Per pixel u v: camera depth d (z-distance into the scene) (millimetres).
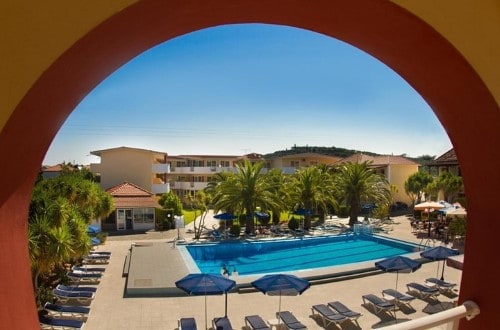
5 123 1887
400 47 2916
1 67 1873
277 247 27281
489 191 3029
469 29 2525
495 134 2811
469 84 2729
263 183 30141
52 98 2275
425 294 14719
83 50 2131
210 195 33438
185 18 2611
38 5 1913
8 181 2285
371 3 2449
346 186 34812
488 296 2973
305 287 11711
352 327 12031
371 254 24797
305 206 32531
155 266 18766
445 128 3359
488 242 3047
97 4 1985
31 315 2756
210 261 23469
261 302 14297
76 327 11391
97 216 23984
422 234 28859
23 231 2699
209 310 13430
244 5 2637
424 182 42906
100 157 44375
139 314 12984
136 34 2449
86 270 17938
